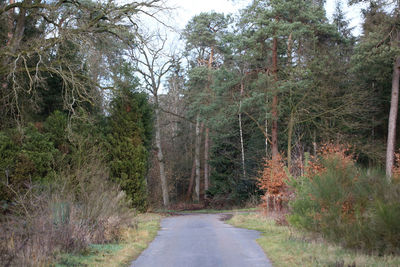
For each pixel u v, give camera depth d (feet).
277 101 88.53
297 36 79.56
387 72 93.20
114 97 74.02
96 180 48.47
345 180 38.88
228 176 129.39
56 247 29.89
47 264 25.80
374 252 30.19
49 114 81.51
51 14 60.75
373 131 111.14
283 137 108.17
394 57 80.43
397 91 87.51
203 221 72.38
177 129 162.81
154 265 28.32
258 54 84.89
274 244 36.70
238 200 121.19
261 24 81.30
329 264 26.48
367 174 37.99
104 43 66.23
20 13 61.98
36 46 58.85
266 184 76.79
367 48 81.92
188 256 31.81
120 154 85.05
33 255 26.37
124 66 85.66
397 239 29.71
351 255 29.45
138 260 30.42
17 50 61.93
